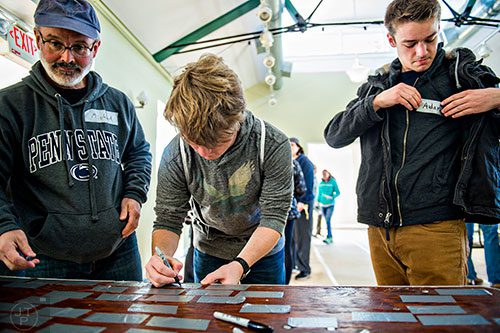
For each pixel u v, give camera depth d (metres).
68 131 1.00
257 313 0.56
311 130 6.44
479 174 0.87
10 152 0.94
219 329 0.51
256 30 4.16
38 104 0.98
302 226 3.03
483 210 0.86
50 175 0.96
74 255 0.99
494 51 3.86
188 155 0.93
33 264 0.78
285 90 6.48
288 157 0.96
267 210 0.93
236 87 0.73
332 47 6.20
